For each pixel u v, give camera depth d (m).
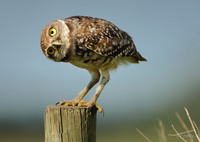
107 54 10.20
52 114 8.02
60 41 9.43
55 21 9.58
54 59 9.82
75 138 7.90
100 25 10.26
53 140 7.99
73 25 9.78
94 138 8.30
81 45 9.73
